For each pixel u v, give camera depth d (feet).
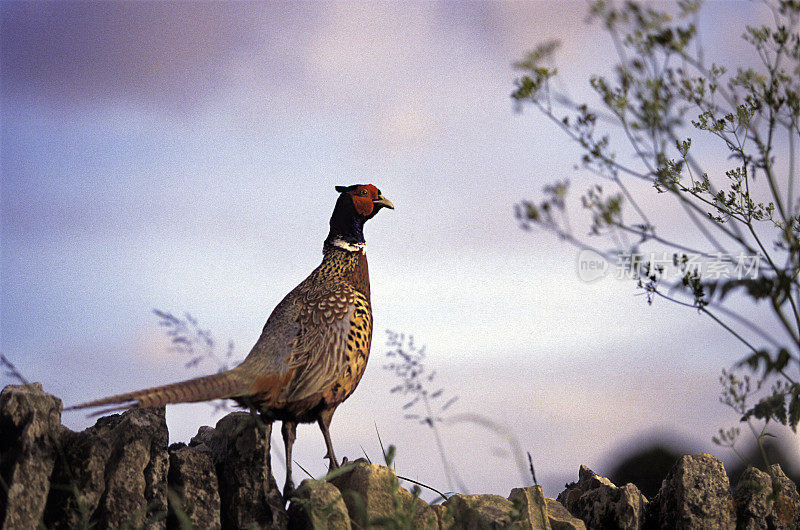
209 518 22.58
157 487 22.36
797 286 19.56
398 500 20.38
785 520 24.91
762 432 23.20
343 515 22.16
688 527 24.41
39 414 21.91
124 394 21.72
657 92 21.29
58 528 21.38
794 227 20.97
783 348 18.76
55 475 21.72
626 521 24.77
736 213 21.43
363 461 25.45
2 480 20.81
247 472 23.38
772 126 21.26
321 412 27.09
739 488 25.41
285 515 23.20
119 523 21.66
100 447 22.20
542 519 23.67
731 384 22.93
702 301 20.18
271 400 25.55
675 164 21.42
